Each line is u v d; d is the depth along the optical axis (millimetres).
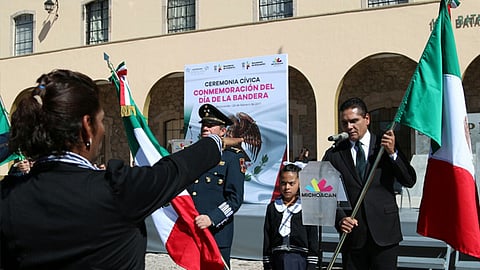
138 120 4816
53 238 1700
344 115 4094
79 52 18156
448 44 4000
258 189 12414
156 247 8648
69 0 19125
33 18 19734
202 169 1988
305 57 14656
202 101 13234
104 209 1729
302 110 17266
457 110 3881
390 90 16188
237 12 16359
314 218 3732
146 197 1787
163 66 16719
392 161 3840
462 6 13031
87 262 1702
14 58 19344
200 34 16172
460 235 3703
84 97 1820
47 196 1737
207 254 3951
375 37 13820
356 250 4027
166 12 17484
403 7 13547
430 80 3906
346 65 14133
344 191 4262
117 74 4883
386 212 3961
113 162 1827
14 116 1812
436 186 3857
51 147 1802
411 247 6855
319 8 15156
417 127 3811
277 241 4574
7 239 1737
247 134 12680
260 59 12586
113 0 18219
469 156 3826
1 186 1837
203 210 4648
